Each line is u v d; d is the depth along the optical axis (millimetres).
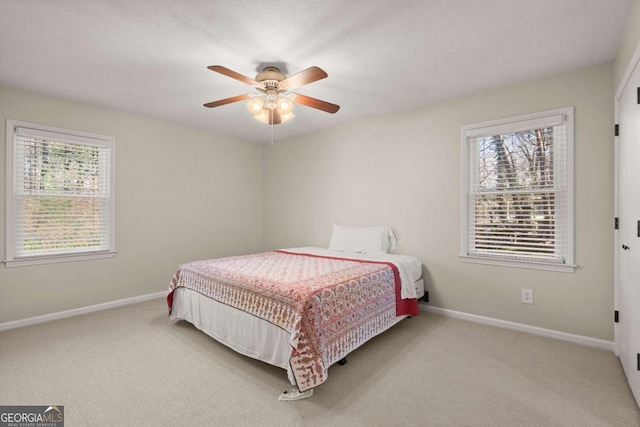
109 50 2270
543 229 2793
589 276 2547
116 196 3602
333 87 2965
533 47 2252
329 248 4090
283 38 2121
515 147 2928
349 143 4109
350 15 1878
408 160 3570
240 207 4953
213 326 2623
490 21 1949
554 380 2031
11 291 2943
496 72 2648
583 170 2566
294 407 1773
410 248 3568
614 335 2420
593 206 2523
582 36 2113
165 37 2104
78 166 3352
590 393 1885
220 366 2242
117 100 3275
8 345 2559
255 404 1802
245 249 5027
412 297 3037
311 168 4559
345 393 1907
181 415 1702
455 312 3250
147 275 3879
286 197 4898
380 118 3801
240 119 3943
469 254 3160
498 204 3035
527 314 2840
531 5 1799
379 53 2330
